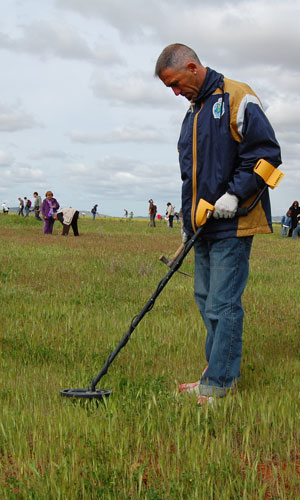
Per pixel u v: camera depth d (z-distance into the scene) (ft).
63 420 11.86
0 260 41.78
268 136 13.14
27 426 11.78
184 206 14.32
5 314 23.68
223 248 13.69
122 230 106.42
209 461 10.12
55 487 9.32
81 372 15.87
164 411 12.46
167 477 9.84
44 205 77.92
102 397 13.24
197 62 13.56
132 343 19.47
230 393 13.47
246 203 13.51
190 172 13.97
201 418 12.16
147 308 13.83
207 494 9.21
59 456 10.50
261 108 13.48
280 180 13.29
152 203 134.31
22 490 9.41
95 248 55.52
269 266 46.14
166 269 40.75
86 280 34.27
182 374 15.94
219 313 13.75
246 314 25.25
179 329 21.59
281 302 28.86
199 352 18.34
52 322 22.54
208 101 13.60
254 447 11.06
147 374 15.92
